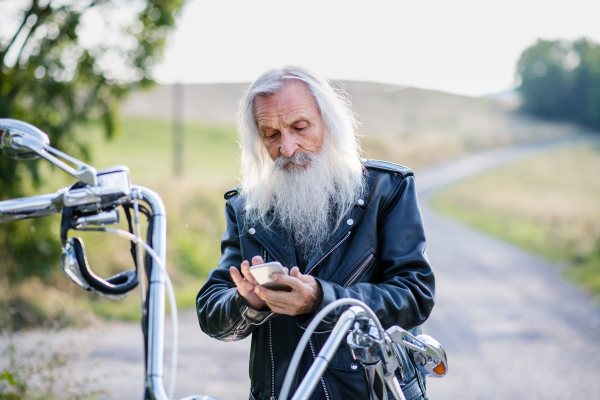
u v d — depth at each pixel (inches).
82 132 405.1
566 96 3902.6
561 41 4082.2
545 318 326.0
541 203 1269.7
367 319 47.9
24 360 143.6
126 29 383.9
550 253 617.6
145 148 1599.4
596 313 341.4
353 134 68.4
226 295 61.9
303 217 64.6
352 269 62.1
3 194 347.3
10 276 318.3
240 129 72.6
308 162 65.0
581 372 226.7
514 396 199.3
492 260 580.4
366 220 64.1
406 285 58.7
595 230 633.6
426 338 57.0
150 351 43.5
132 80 393.4
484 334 289.6
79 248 45.5
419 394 64.6
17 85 360.5
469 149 2741.1
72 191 45.2
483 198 1444.4
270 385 64.1
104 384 173.0
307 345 62.3
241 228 68.2
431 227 928.9
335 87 74.4
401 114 3216.0
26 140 44.8
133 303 324.8
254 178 69.7
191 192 626.5
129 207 49.6
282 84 65.2
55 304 286.7
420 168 2244.1
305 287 49.0
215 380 206.1
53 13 357.1
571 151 2797.7
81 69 376.2
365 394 60.3
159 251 47.0
